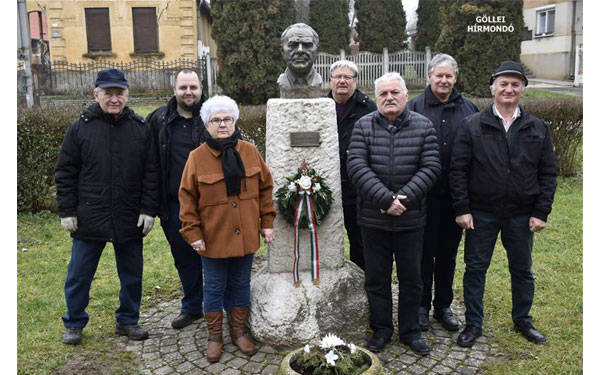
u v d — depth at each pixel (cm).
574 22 1783
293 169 366
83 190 345
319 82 386
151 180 361
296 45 371
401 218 326
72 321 363
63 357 342
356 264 430
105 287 466
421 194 321
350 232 422
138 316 380
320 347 279
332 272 375
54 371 324
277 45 1298
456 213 352
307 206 357
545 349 347
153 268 518
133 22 1780
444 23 1262
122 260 367
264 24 1277
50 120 675
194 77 362
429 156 328
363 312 363
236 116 332
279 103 361
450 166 358
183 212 326
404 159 328
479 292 359
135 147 352
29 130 659
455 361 335
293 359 276
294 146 363
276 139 364
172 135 368
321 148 366
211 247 331
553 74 1866
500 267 498
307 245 374
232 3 1279
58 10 1741
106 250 568
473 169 351
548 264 498
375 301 351
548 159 342
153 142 363
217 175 326
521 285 361
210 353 337
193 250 379
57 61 1675
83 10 1753
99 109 347
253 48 1291
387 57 1584
